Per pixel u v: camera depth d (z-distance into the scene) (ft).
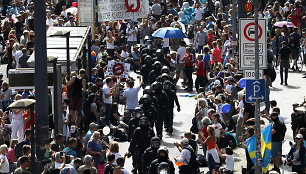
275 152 164.66
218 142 166.81
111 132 204.33
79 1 305.94
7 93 215.10
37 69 115.55
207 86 255.50
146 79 248.52
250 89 134.00
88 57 245.45
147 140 159.63
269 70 215.92
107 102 205.57
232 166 152.25
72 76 190.39
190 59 264.31
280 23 318.65
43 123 116.78
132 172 163.12
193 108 239.30
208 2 409.69
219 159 153.99
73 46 217.97
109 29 330.54
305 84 276.21
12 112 202.49
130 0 324.19
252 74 139.33
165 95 199.62
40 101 116.06
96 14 321.11
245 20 138.31
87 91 207.72
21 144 161.79
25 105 118.73
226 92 205.77
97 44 274.77
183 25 379.14
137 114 173.58
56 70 164.76
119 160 139.33
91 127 169.99
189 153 145.69
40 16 114.62
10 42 280.51
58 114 170.40
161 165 127.65
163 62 255.50
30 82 165.68
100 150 159.74
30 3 445.78
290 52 272.92
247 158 157.07
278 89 268.82
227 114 202.18
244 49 138.82
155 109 187.21
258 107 134.10
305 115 179.73
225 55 280.10
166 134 204.54
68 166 140.36
